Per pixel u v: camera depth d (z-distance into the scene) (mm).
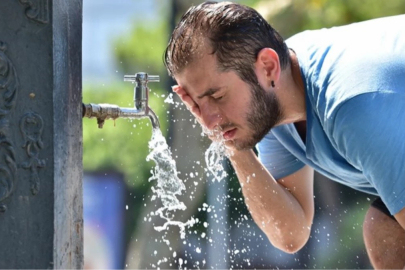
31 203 4258
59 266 4305
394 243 5629
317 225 13742
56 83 4262
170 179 5410
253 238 13773
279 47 4742
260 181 5609
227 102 4602
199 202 13047
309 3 13898
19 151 4262
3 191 4258
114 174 14891
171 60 4664
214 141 4730
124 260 14148
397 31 4605
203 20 4594
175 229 12477
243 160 5578
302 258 13820
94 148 15047
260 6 14219
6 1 4234
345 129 4316
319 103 4551
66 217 4375
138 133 15102
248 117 4648
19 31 4238
